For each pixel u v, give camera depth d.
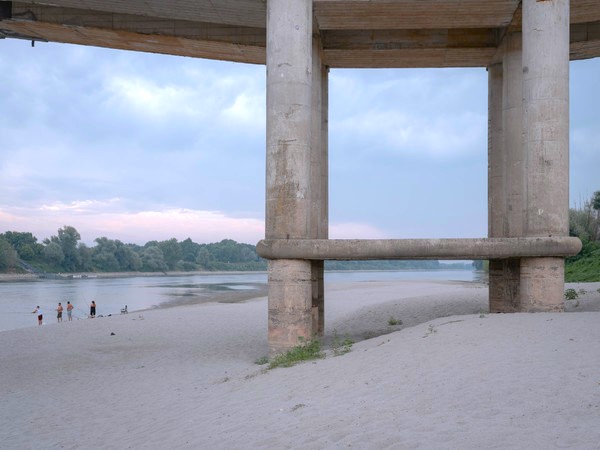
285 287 14.81
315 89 18.81
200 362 16.36
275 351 14.85
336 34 20.48
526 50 15.38
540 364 8.43
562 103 15.03
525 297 15.02
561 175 14.95
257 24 19.53
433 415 6.96
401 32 20.33
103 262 186.12
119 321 28.59
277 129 15.15
